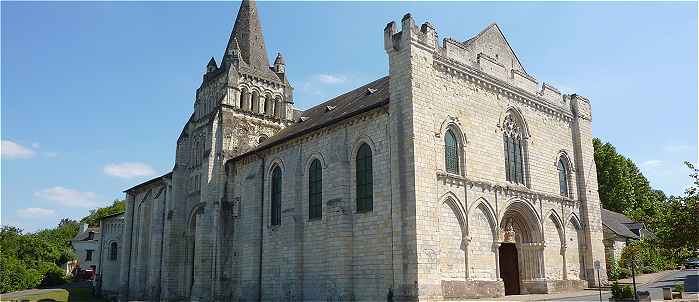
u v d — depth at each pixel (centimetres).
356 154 3869
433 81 3631
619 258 5716
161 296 5594
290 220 4244
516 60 4553
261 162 4800
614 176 8575
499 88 4169
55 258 8819
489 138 3991
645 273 5750
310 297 3931
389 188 3516
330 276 3769
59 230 14438
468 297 3447
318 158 4156
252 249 4575
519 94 4347
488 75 4103
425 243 3244
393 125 3516
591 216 4675
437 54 3731
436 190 3422
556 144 4625
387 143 3603
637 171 9250
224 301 4756
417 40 3588
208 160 5228
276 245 4362
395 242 3328
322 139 4166
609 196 8475
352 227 3750
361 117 3822
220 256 4884
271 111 5928
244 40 6181
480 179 3803
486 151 3931
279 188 4566
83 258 11769
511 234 4016
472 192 3703
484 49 4234
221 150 5266
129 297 6744
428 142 3456
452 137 3747
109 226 7825
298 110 6394
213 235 4997
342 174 3859
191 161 5903
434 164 3456
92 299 7025
